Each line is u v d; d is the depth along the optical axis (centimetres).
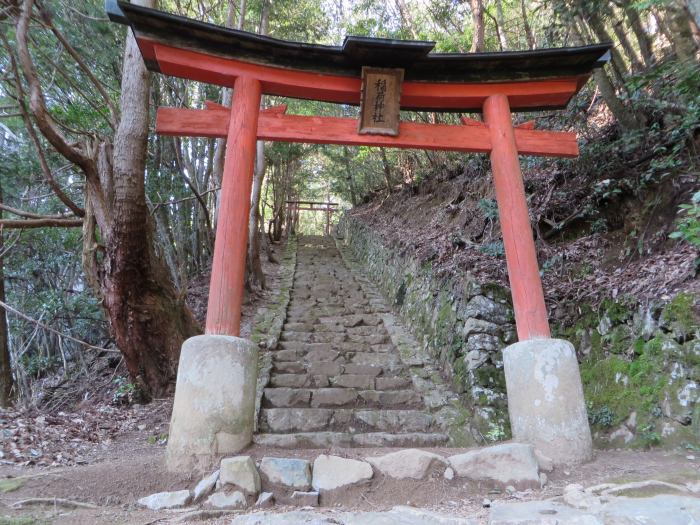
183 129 353
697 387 304
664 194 447
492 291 493
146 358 511
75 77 734
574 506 223
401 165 1252
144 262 504
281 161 1434
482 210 678
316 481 262
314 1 1016
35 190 821
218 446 275
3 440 364
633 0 524
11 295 800
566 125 657
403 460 270
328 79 373
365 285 962
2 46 602
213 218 1026
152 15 320
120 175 475
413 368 534
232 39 341
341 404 460
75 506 231
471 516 217
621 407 351
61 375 743
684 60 442
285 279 1010
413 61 363
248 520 214
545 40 723
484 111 391
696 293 330
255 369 306
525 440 296
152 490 254
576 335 433
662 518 194
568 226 565
